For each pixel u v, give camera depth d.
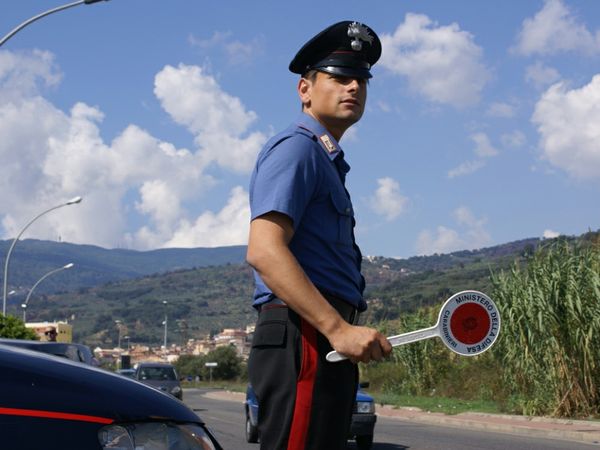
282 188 3.11
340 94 3.38
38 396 2.96
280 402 3.09
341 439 3.12
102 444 2.96
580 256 18.09
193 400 39.81
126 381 3.29
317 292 3.02
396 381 31.30
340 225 3.30
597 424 17.22
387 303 84.56
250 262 3.09
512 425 18.25
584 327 17.77
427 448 15.16
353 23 3.44
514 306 18.31
